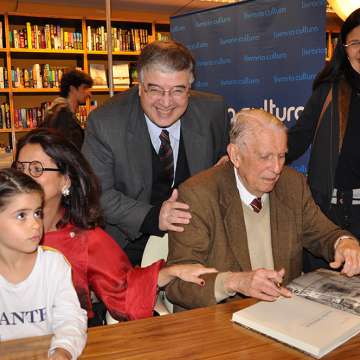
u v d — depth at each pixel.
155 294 1.55
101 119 2.12
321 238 1.82
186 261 1.62
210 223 1.69
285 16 2.80
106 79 6.11
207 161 2.27
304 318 1.26
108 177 2.13
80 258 1.60
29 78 5.80
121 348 1.14
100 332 1.23
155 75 1.80
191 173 2.24
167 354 1.11
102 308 1.86
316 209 1.87
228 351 1.12
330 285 1.48
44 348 1.14
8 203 1.21
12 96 5.74
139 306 1.55
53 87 5.89
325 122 2.25
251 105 3.10
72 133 4.59
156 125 2.08
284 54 2.83
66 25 6.14
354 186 2.19
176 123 2.19
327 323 1.23
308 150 2.81
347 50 2.13
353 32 2.10
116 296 1.57
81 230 1.63
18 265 1.30
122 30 6.48
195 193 1.71
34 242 1.24
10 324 1.32
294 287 1.47
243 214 1.73
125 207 2.04
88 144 2.15
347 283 1.49
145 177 2.16
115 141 2.10
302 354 1.11
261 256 1.73
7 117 5.76
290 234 1.76
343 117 2.20
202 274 1.50
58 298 1.32
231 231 1.70
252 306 1.34
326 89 2.27
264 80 2.98
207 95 2.37
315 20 2.64
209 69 3.37
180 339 1.18
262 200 1.77
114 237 2.23
